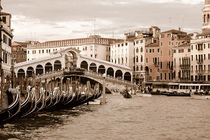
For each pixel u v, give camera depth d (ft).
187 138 90.27
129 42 373.61
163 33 343.05
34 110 107.14
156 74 350.02
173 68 328.70
